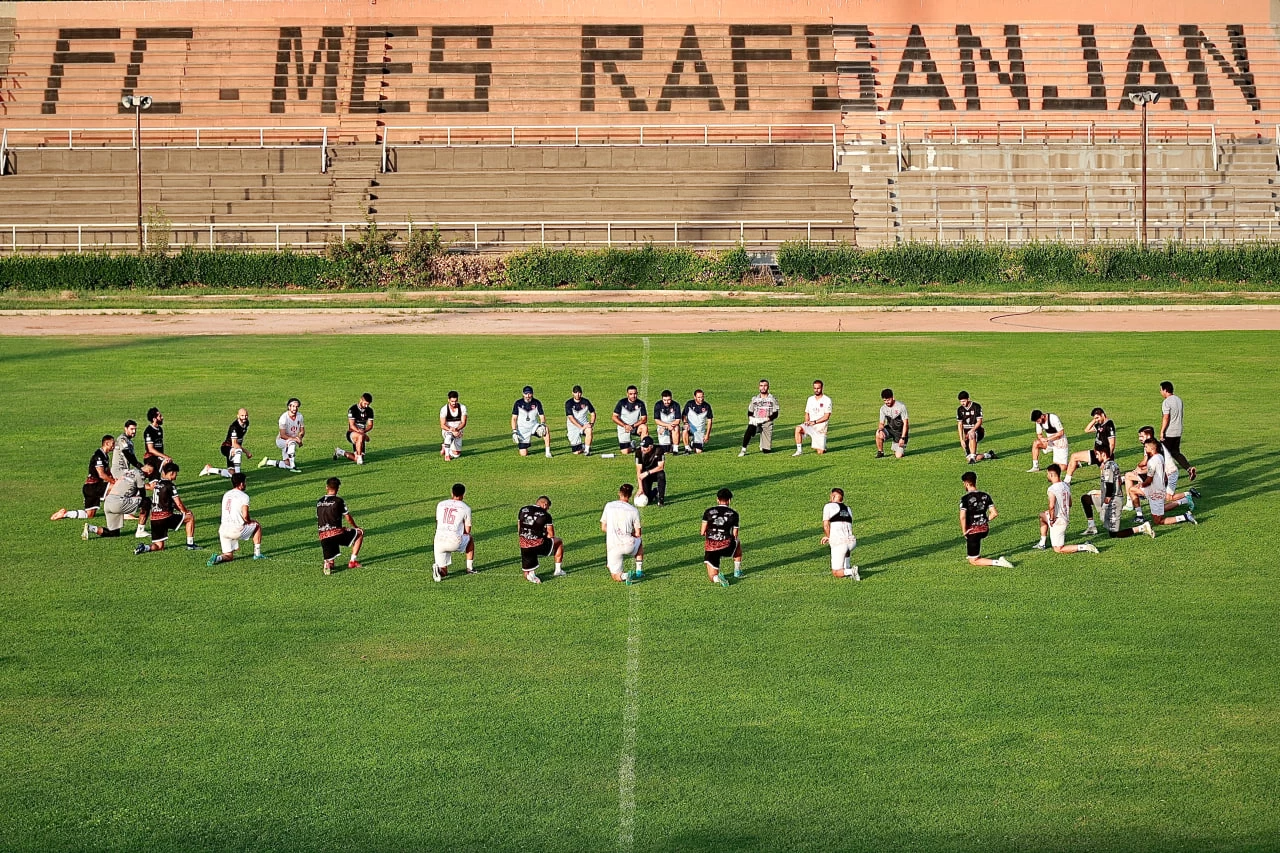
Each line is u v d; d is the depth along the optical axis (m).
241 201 62.47
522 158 65.94
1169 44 77.00
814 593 17.92
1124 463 25.19
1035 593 17.81
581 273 56.34
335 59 74.62
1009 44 76.81
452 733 13.62
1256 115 72.94
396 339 42.75
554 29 76.06
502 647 15.97
